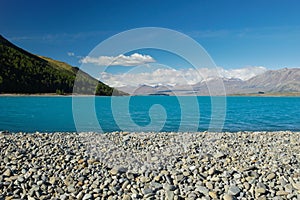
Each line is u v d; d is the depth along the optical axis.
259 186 7.28
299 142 13.43
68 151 10.55
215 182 7.62
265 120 29.88
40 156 9.71
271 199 6.76
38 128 22.78
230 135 16.09
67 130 21.67
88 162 9.14
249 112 40.34
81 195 6.93
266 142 13.51
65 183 7.54
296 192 7.00
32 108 43.28
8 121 27.83
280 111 42.22
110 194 7.01
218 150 11.32
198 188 7.18
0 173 8.04
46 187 7.32
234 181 7.68
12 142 11.91
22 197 6.79
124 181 7.68
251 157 9.71
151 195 6.93
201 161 9.33
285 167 8.83
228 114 36.81
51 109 41.50
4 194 6.87
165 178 7.91
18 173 8.09
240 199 6.79
